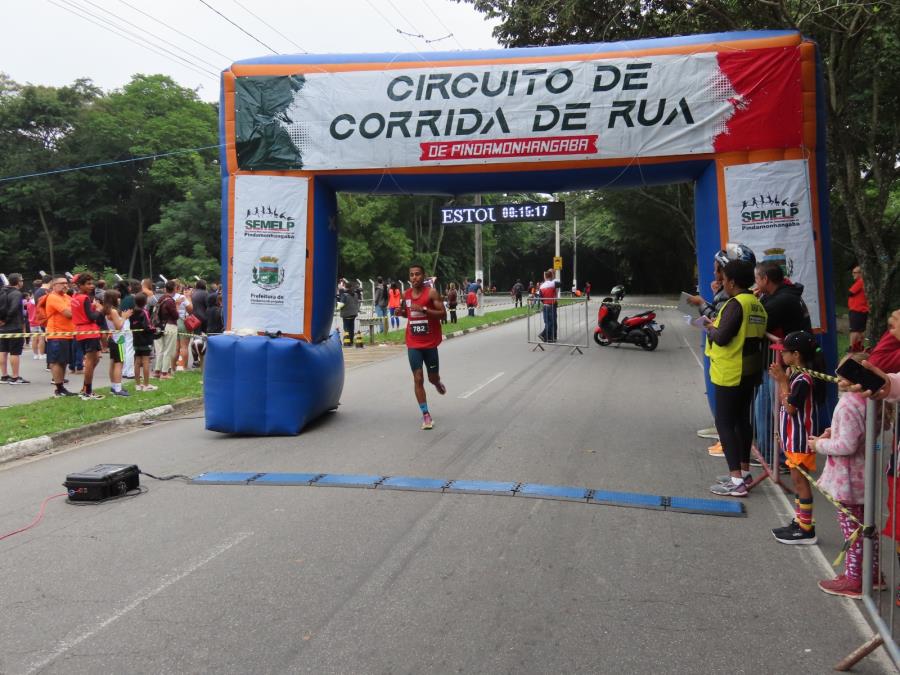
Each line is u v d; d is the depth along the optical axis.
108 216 59.00
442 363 15.00
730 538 4.96
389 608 3.91
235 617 3.82
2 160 54.81
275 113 8.32
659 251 54.12
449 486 6.13
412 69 8.09
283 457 7.26
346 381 12.70
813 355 4.77
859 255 13.52
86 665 3.37
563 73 7.77
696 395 10.75
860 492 3.99
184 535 5.07
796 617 3.80
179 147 55.53
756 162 7.34
